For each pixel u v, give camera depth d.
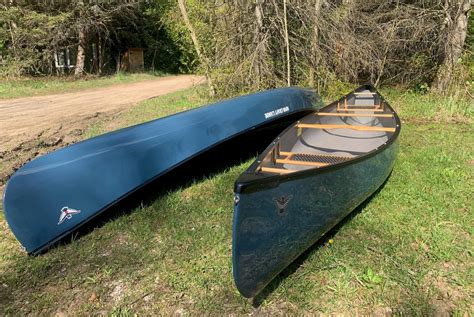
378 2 11.09
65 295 3.12
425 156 5.52
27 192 3.70
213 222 4.00
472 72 9.86
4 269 3.45
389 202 4.18
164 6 27.16
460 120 7.88
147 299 3.04
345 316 2.78
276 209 2.68
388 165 4.31
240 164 5.64
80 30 21.58
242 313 2.85
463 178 4.72
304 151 4.95
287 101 6.48
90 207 3.95
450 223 3.78
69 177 3.94
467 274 3.10
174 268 3.34
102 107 11.58
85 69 23.89
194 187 4.87
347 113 5.96
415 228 3.68
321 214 3.13
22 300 3.08
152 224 4.00
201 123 5.12
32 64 20.09
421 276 3.07
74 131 8.08
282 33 9.63
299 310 2.84
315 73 10.07
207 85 11.52
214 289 3.08
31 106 11.93
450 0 10.04
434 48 10.59
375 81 11.20
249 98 6.08
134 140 4.61
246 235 2.53
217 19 10.07
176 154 4.68
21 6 19.66
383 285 3.00
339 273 3.15
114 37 26.00
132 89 17.12
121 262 3.43
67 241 3.84
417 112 8.58
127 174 4.23
